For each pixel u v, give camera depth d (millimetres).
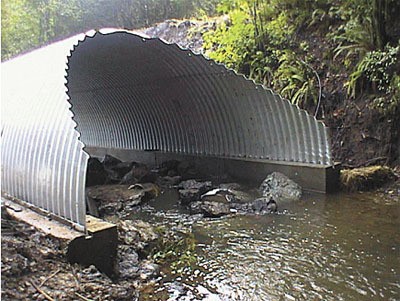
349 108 9484
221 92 9344
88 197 8172
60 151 4801
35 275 3637
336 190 8078
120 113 13305
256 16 12258
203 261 4879
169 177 10203
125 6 19672
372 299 3873
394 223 6023
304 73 10414
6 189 6039
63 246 4023
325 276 4391
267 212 6871
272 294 4012
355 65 9711
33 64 6762
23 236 4262
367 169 8250
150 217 6953
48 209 4965
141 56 9156
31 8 19422
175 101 10797
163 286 4203
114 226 4367
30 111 5863
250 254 5074
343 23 10594
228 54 12242
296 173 8336
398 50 8852
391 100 8727
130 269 4477
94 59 9477
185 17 18609
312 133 8203
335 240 5449
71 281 3678
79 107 14789
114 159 11805
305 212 6805
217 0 16938
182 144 11703
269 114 8820
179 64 8984
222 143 10352
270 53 11648
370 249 5090
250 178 9391
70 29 19453
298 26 11523
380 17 9305
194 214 7055
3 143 6230
